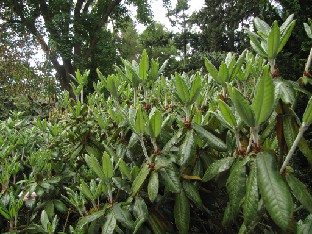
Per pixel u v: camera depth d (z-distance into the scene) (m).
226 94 1.74
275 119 1.39
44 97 7.34
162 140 1.74
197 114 1.68
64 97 3.43
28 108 6.24
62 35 16.95
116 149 1.97
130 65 1.99
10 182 2.21
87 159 1.73
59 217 2.02
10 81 9.24
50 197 2.04
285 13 4.21
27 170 2.62
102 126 2.16
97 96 3.03
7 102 7.87
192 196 1.52
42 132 2.93
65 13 17.30
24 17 17.80
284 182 1.14
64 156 2.41
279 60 3.99
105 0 19.81
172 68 19.44
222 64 1.68
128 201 1.57
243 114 1.21
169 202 1.75
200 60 17.30
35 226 1.75
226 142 1.62
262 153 1.22
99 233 1.74
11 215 1.73
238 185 1.27
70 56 16.72
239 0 17.22
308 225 1.38
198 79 1.52
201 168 1.64
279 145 1.37
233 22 18.31
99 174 1.56
